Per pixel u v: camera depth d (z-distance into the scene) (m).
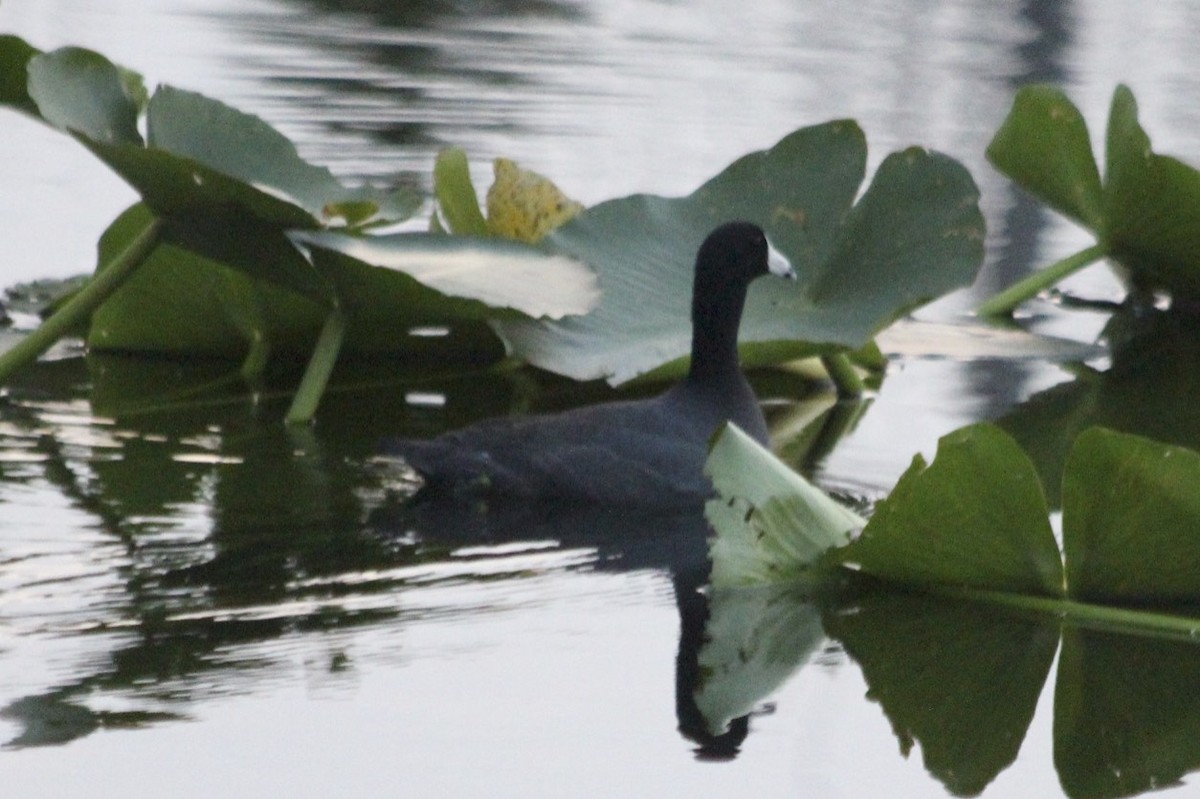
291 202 11.02
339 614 9.08
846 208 13.93
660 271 13.91
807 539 9.60
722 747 7.85
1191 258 14.89
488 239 12.30
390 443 11.09
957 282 13.28
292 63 21.94
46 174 17.61
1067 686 8.60
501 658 8.62
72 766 7.39
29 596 9.12
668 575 9.78
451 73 21.89
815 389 13.89
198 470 11.26
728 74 22.31
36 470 11.12
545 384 13.75
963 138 19.72
